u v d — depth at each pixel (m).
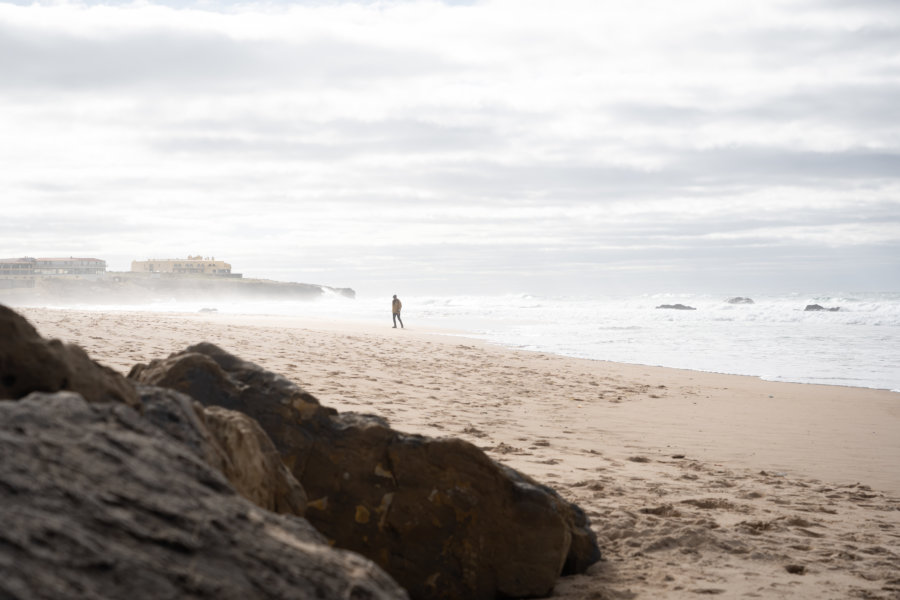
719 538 5.22
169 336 18.41
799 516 6.07
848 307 48.66
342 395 10.91
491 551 4.08
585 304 79.62
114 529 1.66
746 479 7.45
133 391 2.81
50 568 1.46
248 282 168.50
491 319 47.81
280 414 4.05
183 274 196.00
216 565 1.73
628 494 6.40
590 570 4.57
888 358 22.22
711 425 10.88
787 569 4.68
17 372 2.41
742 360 21.77
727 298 74.44
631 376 17.20
